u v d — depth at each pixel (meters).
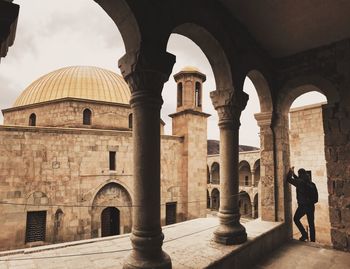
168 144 18.00
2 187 12.43
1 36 2.27
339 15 5.40
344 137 6.19
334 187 6.25
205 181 19.03
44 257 4.39
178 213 17.84
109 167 15.50
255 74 6.60
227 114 5.41
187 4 4.22
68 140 14.33
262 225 6.44
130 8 3.25
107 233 15.49
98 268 3.97
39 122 18.88
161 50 3.58
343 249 6.01
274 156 7.06
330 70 6.50
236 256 4.65
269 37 6.32
